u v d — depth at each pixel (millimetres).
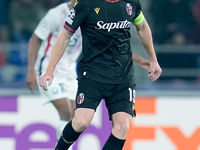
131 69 12000
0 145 17500
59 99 15086
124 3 11656
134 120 17922
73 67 15586
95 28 11477
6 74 23203
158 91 18422
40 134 17609
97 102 11664
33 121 17641
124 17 11562
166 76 23781
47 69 11484
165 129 18031
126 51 11875
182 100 18188
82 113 11406
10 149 17516
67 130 11680
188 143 18062
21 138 17547
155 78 12742
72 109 15508
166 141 18000
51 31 15086
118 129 11312
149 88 19875
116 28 11508
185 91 18500
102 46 11594
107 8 11414
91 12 11383
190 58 24203
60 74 15219
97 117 17703
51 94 15078
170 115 18094
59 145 11953
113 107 11727
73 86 15516
